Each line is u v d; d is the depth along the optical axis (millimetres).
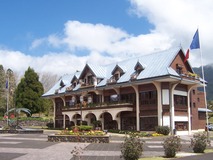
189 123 48750
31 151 21672
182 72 48219
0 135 39250
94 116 57812
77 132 31469
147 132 44531
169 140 19000
